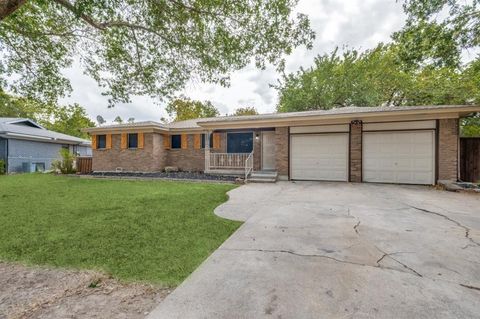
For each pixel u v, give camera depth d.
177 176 11.78
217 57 7.12
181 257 3.02
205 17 6.25
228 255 2.90
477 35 7.78
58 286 2.34
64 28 6.54
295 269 2.50
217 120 11.45
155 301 2.06
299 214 4.88
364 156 9.75
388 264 2.60
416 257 2.78
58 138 18.95
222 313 1.79
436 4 7.71
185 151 14.69
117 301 2.06
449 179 8.51
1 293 2.21
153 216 4.92
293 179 10.80
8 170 15.89
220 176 11.67
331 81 19.47
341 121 9.95
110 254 3.11
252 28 6.42
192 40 6.73
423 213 4.87
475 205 5.60
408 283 2.20
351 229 3.85
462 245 3.14
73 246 3.38
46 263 2.86
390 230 3.78
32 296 2.16
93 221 4.58
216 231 3.99
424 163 8.90
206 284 2.23
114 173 13.45
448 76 12.90
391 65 16.48
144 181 10.62
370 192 7.50
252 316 1.75
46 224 4.39
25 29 6.05
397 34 9.18
